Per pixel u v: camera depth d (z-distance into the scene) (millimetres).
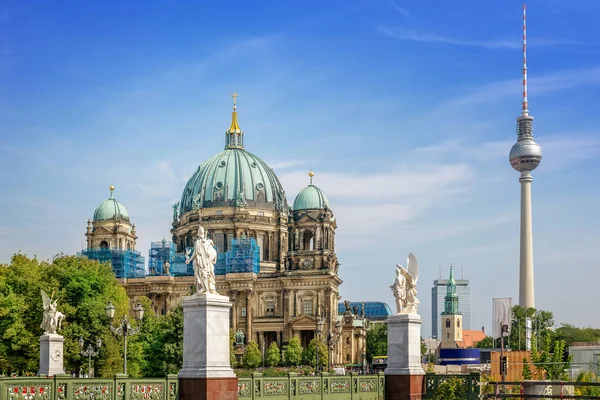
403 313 60906
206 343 44000
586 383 52719
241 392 49719
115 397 43344
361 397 58781
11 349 105750
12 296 105188
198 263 45094
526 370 77375
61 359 69625
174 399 45938
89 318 110438
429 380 60625
